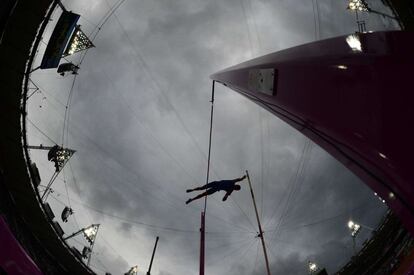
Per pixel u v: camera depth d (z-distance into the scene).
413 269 4.35
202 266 10.68
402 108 3.12
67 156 20.28
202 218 11.63
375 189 3.75
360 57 3.78
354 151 3.80
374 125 3.37
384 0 15.93
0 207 15.01
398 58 3.31
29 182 16.73
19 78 15.31
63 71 19.86
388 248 18.59
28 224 17.98
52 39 16.06
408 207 3.17
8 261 7.21
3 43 14.26
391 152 3.16
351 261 21.16
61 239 19.05
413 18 15.47
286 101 5.41
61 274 21.27
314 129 4.74
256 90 7.03
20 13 13.67
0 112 15.61
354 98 3.70
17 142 16.11
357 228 26.02
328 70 4.29
